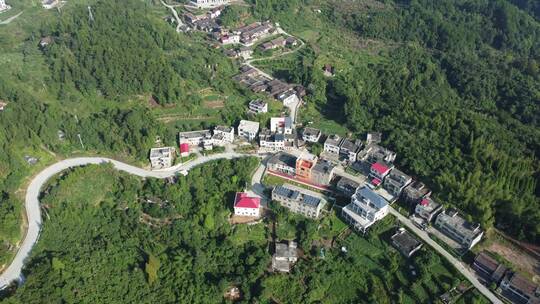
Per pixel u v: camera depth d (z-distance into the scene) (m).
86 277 193.38
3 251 193.38
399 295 197.25
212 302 193.75
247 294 196.12
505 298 192.12
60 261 187.62
